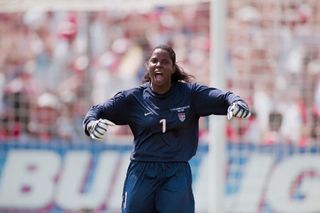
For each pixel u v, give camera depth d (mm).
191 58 42562
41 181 38594
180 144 21922
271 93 39750
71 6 39844
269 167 37062
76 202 38219
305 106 39438
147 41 43562
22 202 38688
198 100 21953
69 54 43438
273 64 40062
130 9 40812
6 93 41531
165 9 43750
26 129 40812
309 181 37031
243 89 40000
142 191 21828
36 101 41500
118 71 42781
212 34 33438
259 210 36844
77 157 38344
